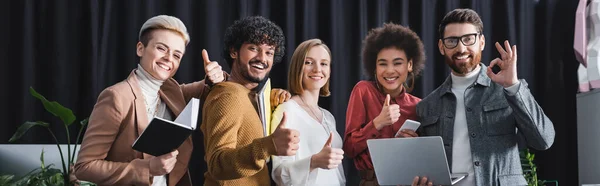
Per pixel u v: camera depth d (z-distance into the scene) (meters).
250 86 2.43
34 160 3.11
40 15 3.86
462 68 2.71
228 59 2.46
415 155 2.48
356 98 3.12
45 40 3.87
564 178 4.18
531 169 3.72
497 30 4.23
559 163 4.18
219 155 2.02
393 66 3.08
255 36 2.36
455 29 2.72
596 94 3.88
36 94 3.09
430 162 2.46
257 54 2.37
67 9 3.87
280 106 2.60
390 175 2.59
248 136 2.14
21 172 3.06
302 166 2.36
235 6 4.00
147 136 1.89
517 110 2.46
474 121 2.61
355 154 2.94
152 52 2.21
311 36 4.06
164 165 1.99
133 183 2.03
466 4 4.19
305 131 2.61
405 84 3.19
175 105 2.26
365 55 3.21
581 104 4.04
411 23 4.19
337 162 2.34
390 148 2.52
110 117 2.09
